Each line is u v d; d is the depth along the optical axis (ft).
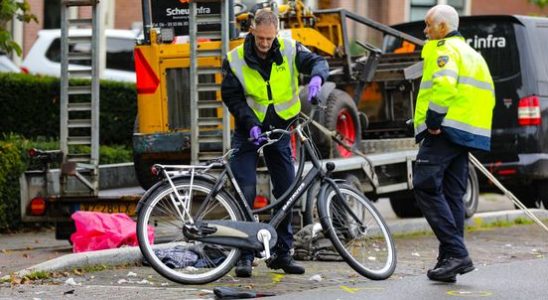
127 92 117.39
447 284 61.46
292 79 62.80
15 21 149.79
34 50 143.74
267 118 62.44
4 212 90.12
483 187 108.68
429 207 61.82
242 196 60.90
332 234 61.46
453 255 61.72
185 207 58.80
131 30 150.30
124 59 145.69
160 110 81.05
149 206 58.65
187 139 79.82
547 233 90.48
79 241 72.33
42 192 77.97
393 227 88.22
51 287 59.72
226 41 75.36
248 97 62.59
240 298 56.49
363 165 83.61
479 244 82.17
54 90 111.34
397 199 103.86
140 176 83.15
